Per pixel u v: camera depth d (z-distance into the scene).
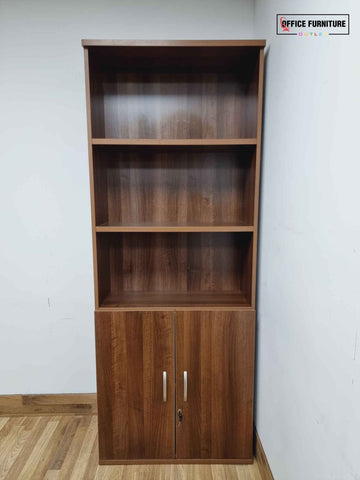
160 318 1.44
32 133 1.67
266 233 1.38
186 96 1.61
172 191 1.67
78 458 1.55
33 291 1.78
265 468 1.38
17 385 1.85
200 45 1.29
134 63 1.49
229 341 1.45
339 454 0.79
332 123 0.81
